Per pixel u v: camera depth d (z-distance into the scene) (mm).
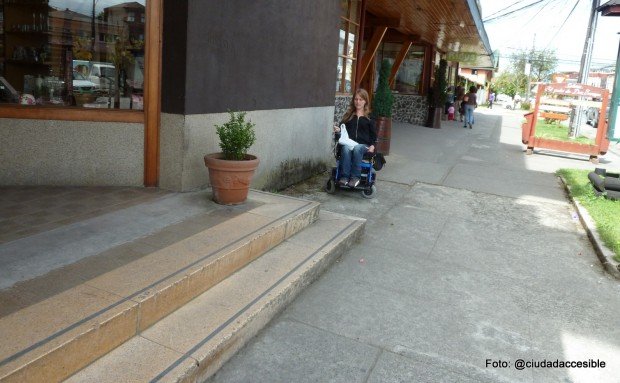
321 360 3027
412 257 4863
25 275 2877
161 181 4922
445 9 10766
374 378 2895
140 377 2375
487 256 5039
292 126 6801
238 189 4590
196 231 3867
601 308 4008
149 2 4527
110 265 3115
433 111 18016
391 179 8258
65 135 4598
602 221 5992
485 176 9070
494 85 65000
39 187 4629
